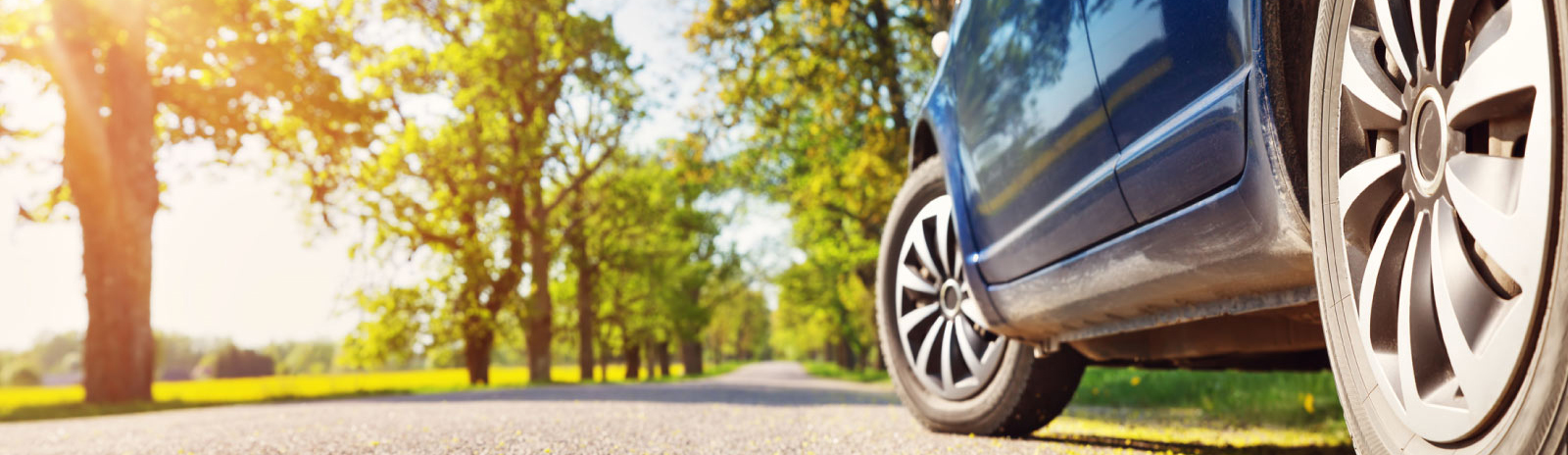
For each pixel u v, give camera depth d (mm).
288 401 13039
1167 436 3523
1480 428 1122
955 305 3252
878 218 18453
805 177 23594
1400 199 1286
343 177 21562
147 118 15750
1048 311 2584
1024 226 2549
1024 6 2477
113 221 15297
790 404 6082
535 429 3852
